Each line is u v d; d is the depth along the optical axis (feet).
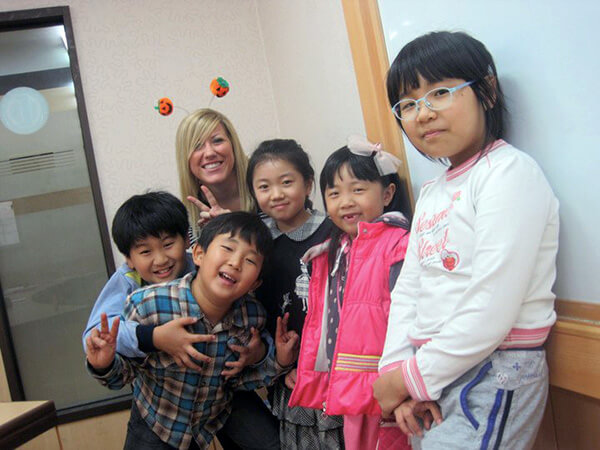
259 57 7.13
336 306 3.55
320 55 5.17
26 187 6.44
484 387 2.32
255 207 4.76
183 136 4.81
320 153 5.62
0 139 6.40
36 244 6.44
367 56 4.03
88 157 6.47
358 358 3.18
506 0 2.65
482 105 2.55
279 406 4.00
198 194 4.97
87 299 6.54
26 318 6.39
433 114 2.50
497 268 2.20
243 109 7.02
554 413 2.74
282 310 4.05
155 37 6.79
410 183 3.84
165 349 3.40
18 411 3.17
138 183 6.65
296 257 4.00
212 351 3.64
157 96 6.76
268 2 6.61
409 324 2.81
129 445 3.86
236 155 4.91
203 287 3.55
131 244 3.90
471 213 2.45
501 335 2.21
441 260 2.57
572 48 2.32
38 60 6.54
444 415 2.43
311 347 3.60
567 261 2.50
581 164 2.36
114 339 3.26
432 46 2.50
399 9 3.62
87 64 6.57
